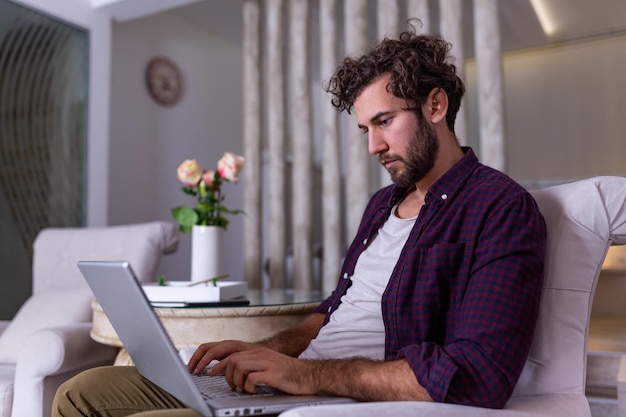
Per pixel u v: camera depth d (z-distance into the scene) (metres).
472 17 4.40
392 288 1.04
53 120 3.38
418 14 3.00
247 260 3.41
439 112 1.09
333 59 3.22
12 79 3.18
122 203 4.01
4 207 3.12
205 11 4.45
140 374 1.17
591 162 5.87
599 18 5.14
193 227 2.03
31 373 1.69
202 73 4.82
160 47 4.39
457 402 0.84
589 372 2.28
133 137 4.12
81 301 2.19
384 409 0.79
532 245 0.93
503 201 0.98
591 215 1.06
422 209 1.08
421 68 1.06
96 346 1.89
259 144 3.48
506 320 0.87
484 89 2.82
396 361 0.90
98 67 3.63
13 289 3.14
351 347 1.10
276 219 3.35
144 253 2.31
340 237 3.19
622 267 3.83
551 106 6.04
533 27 4.92
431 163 1.07
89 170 3.54
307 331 1.30
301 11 3.33
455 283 0.99
